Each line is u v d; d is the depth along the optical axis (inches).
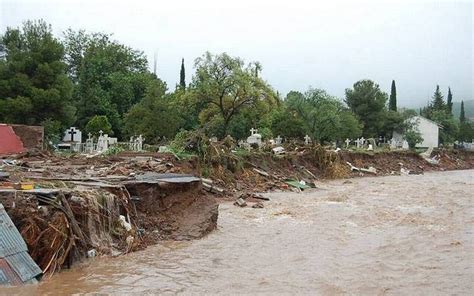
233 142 1541.6
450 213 921.5
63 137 1951.3
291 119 2549.2
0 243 414.6
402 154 2677.2
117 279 446.0
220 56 1911.9
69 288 413.1
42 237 458.3
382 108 3563.0
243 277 468.1
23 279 408.5
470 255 573.3
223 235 674.2
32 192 491.2
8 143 1214.9
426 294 425.4
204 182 1099.9
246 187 1270.9
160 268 491.2
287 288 434.9
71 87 1797.5
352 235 695.7
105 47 3075.8
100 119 2069.4
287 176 1547.7
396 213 917.2
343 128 2746.1
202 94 1914.4
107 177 744.3
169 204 695.1
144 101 2143.2
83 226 514.9
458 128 4360.2
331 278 470.9
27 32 1812.3
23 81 1664.6
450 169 2832.2
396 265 525.7
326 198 1154.7
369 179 1886.1
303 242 640.4
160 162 1110.4
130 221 604.7
